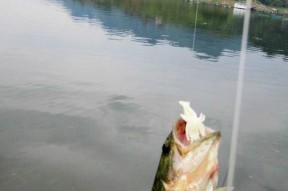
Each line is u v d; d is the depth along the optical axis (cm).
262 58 2866
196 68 2280
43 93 1555
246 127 1434
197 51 2814
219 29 4178
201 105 1625
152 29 3684
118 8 5172
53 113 1365
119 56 2398
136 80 1895
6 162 1016
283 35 4512
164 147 288
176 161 281
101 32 3209
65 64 2047
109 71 2014
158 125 1352
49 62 2050
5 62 1938
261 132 1394
